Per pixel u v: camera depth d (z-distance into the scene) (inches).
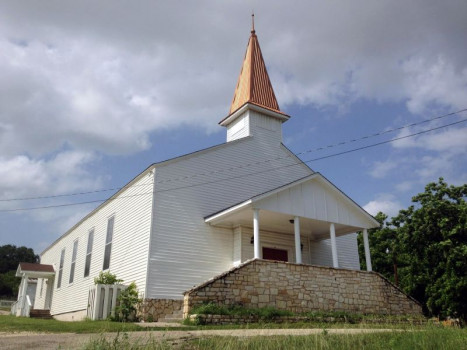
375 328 481.7
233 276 551.8
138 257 657.0
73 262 1032.2
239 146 789.9
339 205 719.1
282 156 847.1
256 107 837.8
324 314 574.9
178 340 338.0
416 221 871.7
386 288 687.7
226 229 716.0
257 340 334.0
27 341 329.1
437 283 814.5
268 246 745.6
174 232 658.2
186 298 512.7
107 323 475.5
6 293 2662.4
